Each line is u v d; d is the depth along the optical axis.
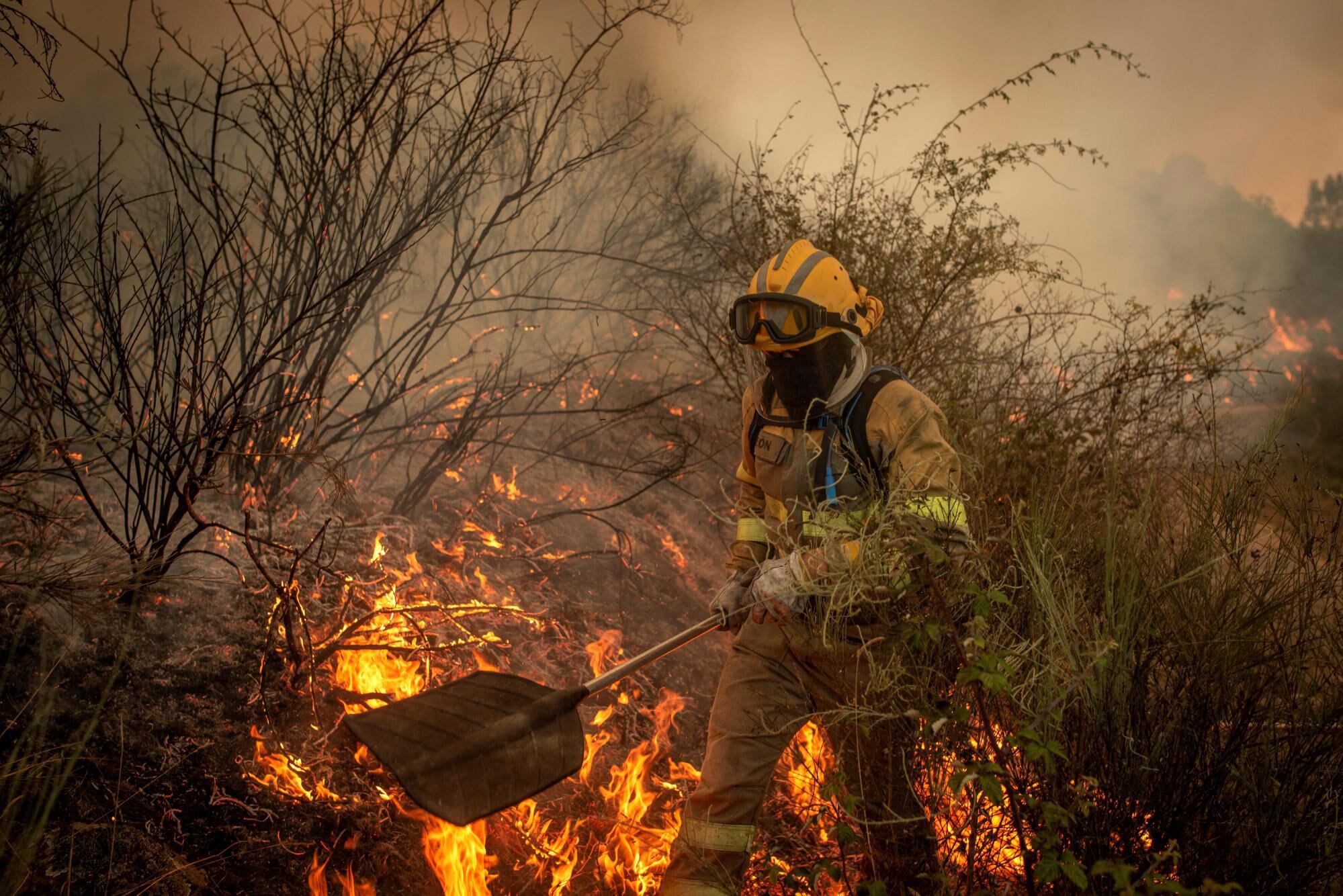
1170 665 2.23
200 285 3.12
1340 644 2.19
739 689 2.39
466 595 3.45
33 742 2.05
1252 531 2.38
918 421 2.29
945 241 4.04
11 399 2.47
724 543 5.20
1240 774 2.03
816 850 2.76
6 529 2.75
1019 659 2.03
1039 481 3.01
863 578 2.09
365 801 2.43
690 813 2.34
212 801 2.24
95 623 2.53
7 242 2.27
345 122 3.41
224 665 2.63
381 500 3.94
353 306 3.46
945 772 2.20
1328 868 1.95
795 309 2.36
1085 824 2.02
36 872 1.88
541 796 2.76
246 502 3.38
